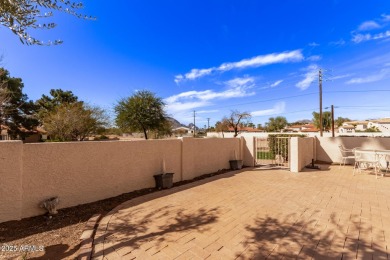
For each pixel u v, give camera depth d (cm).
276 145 1148
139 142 596
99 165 503
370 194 561
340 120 5497
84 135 2314
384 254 286
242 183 680
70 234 340
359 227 365
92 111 2377
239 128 4319
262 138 1202
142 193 566
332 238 328
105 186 514
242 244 311
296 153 884
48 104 2834
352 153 1091
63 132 2064
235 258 278
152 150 631
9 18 229
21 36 244
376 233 344
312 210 445
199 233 344
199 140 802
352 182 696
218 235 338
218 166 895
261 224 377
